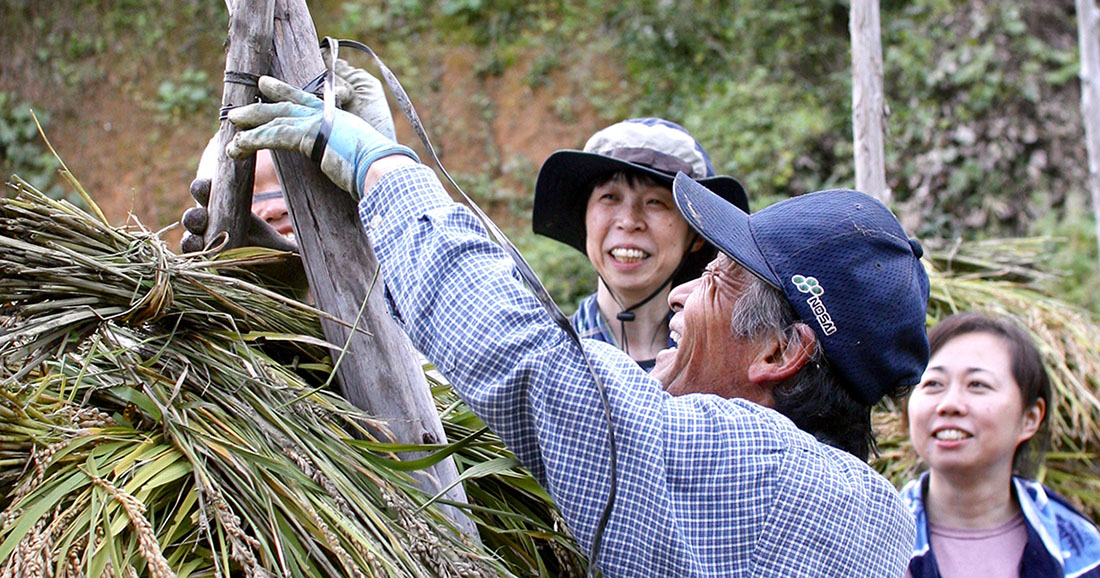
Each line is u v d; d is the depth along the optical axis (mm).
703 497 1323
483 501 1593
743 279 1480
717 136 7340
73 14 7867
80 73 7703
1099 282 6352
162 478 1318
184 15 7941
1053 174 7270
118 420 1425
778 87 7559
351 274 1567
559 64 7812
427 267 1357
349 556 1310
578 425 1303
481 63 7793
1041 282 3822
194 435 1378
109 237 1457
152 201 7320
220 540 1273
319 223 1560
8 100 7613
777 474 1336
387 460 1475
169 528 1316
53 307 1362
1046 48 7594
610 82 7746
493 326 1325
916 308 1467
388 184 1420
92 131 7566
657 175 2318
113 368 1476
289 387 1514
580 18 7996
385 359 1570
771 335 1450
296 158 1548
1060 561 2223
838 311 1426
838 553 1329
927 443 2336
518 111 7648
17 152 7457
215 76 7773
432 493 1527
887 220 1505
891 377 1464
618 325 2438
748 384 1481
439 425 1598
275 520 1309
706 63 7836
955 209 7207
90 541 1222
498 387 1312
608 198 2385
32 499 1271
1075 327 3375
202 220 1641
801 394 1455
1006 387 2297
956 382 2314
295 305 1477
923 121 7414
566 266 6484
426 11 8047
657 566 1286
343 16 8117
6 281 1365
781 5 8008
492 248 1387
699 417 1354
